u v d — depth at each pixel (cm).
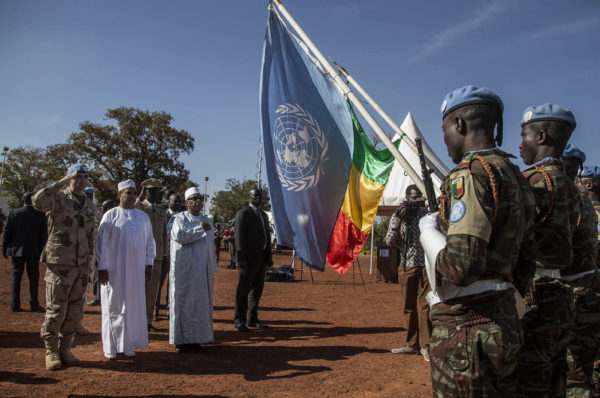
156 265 747
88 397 407
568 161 401
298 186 664
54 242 500
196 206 618
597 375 351
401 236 602
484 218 186
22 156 6806
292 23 652
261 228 750
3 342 594
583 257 317
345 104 669
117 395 415
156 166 5172
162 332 715
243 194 5541
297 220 659
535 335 273
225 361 547
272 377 486
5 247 834
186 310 585
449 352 200
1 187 6675
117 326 545
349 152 668
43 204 486
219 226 2288
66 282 500
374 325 782
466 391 194
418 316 590
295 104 678
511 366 196
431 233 206
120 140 4947
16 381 441
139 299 564
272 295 1152
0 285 1154
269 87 688
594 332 319
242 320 728
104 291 553
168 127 5103
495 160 203
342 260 747
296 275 1744
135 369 503
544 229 278
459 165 205
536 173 284
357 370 515
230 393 432
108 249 552
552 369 280
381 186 761
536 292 277
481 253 181
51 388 426
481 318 195
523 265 221
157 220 758
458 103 222
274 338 678
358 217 755
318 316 866
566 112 295
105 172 5131
